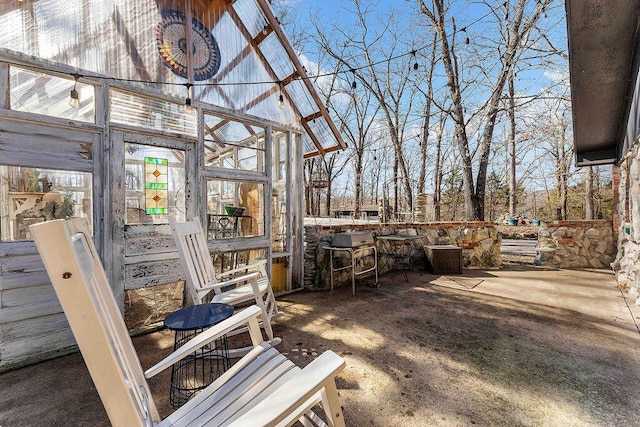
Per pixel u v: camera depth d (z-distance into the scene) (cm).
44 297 233
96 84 257
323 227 441
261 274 298
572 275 480
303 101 410
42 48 231
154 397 182
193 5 321
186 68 311
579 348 233
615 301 346
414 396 177
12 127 221
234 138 361
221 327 145
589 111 396
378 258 500
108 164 262
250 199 375
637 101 324
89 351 77
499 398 174
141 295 290
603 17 271
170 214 304
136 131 278
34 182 236
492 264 555
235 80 354
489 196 1786
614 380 189
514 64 716
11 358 218
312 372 97
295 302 358
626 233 412
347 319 301
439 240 563
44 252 72
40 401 178
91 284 96
